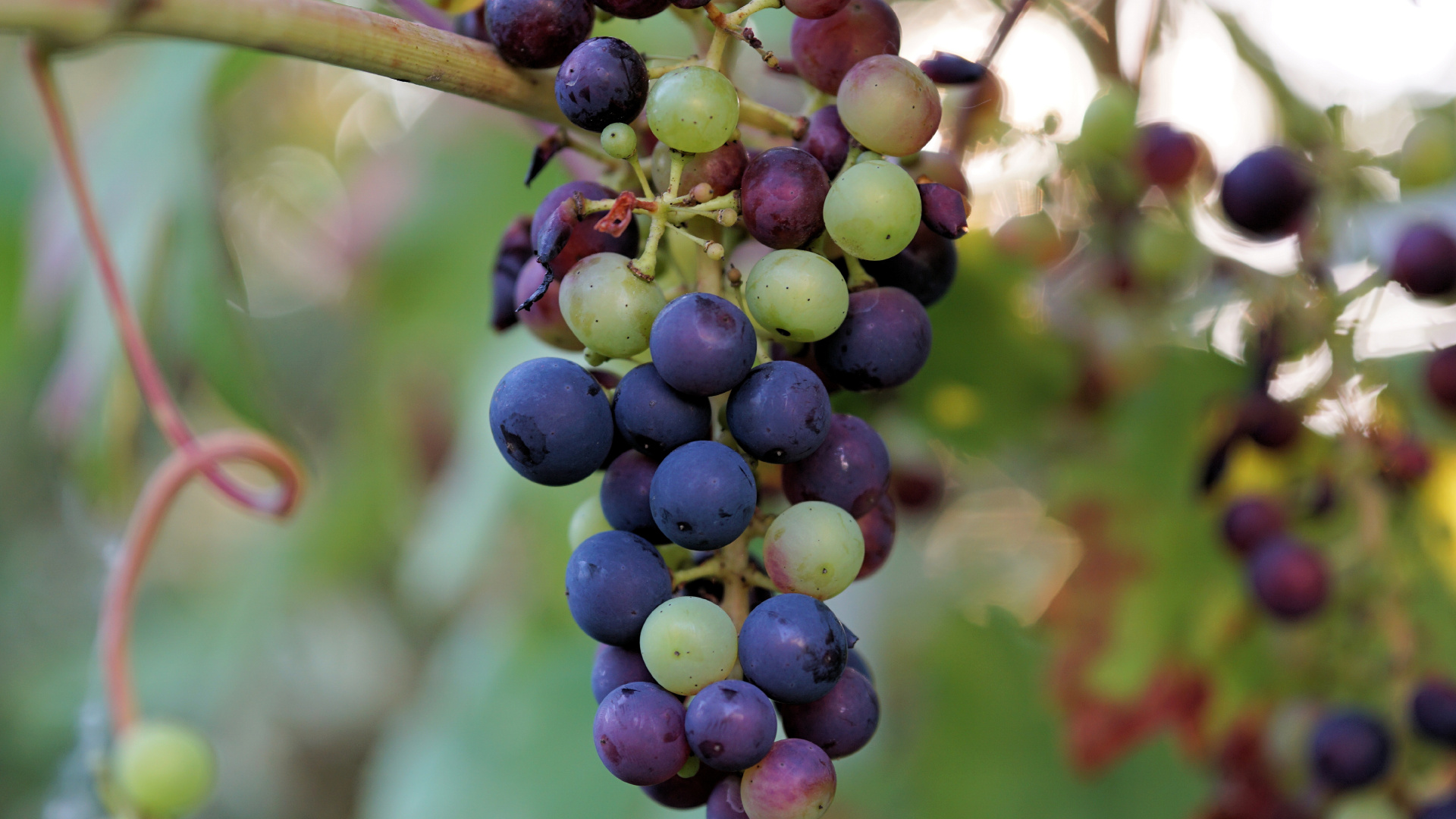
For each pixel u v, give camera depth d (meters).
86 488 0.58
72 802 0.57
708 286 0.35
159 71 0.59
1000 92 0.41
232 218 0.85
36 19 0.32
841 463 0.34
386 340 0.75
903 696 0.64
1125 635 0.53
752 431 0.33
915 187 0.34
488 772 0.61
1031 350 0.50
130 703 0.43
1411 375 0.47
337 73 0.80
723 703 0.32
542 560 0.62
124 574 0.43
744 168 0.34
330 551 0.85
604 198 0.35
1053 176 0.45
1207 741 0.51
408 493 0.79
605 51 0.33
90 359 0.56
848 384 0.35
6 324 0.75
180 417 0.43
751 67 0.49
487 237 0.72
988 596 0.65
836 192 0.34
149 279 0.55
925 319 0.35
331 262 0.87
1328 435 0.46
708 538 0.33
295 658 1.27
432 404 0.76
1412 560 0.46
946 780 0.61
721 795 0.34
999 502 0.65
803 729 0.34
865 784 0.63
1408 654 0.45
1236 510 0.47
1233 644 0.51
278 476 0.44
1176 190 0.46
